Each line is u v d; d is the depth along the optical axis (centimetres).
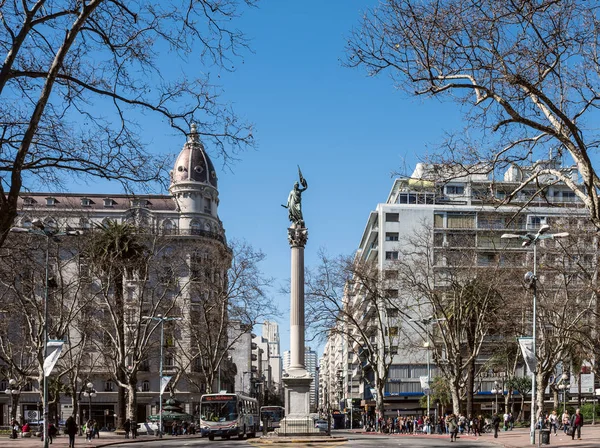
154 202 10231
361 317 11588
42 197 9112
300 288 4925
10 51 1842
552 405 10094
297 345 4875
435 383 9331
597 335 5341
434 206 9862
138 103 2136
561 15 2208
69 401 9831
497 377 9400
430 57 2277
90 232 6044
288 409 4809
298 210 5016
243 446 4309
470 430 6309
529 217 8706
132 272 6544
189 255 7912
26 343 7488
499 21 2184
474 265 6191
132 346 6694
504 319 5853
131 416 6216
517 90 2331
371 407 10894
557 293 5681
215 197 10538
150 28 2103
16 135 2180
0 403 9775
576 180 4525
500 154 2602
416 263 6800
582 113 2459
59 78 2127
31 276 5716
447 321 6231
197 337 7450
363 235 12569
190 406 9862
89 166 2156
